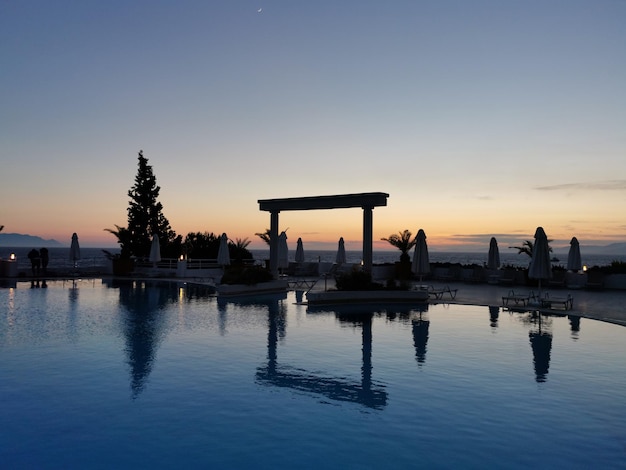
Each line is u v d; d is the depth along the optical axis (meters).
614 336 12.44
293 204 24.56
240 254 38.38
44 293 21.73
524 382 8.32
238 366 9.27
